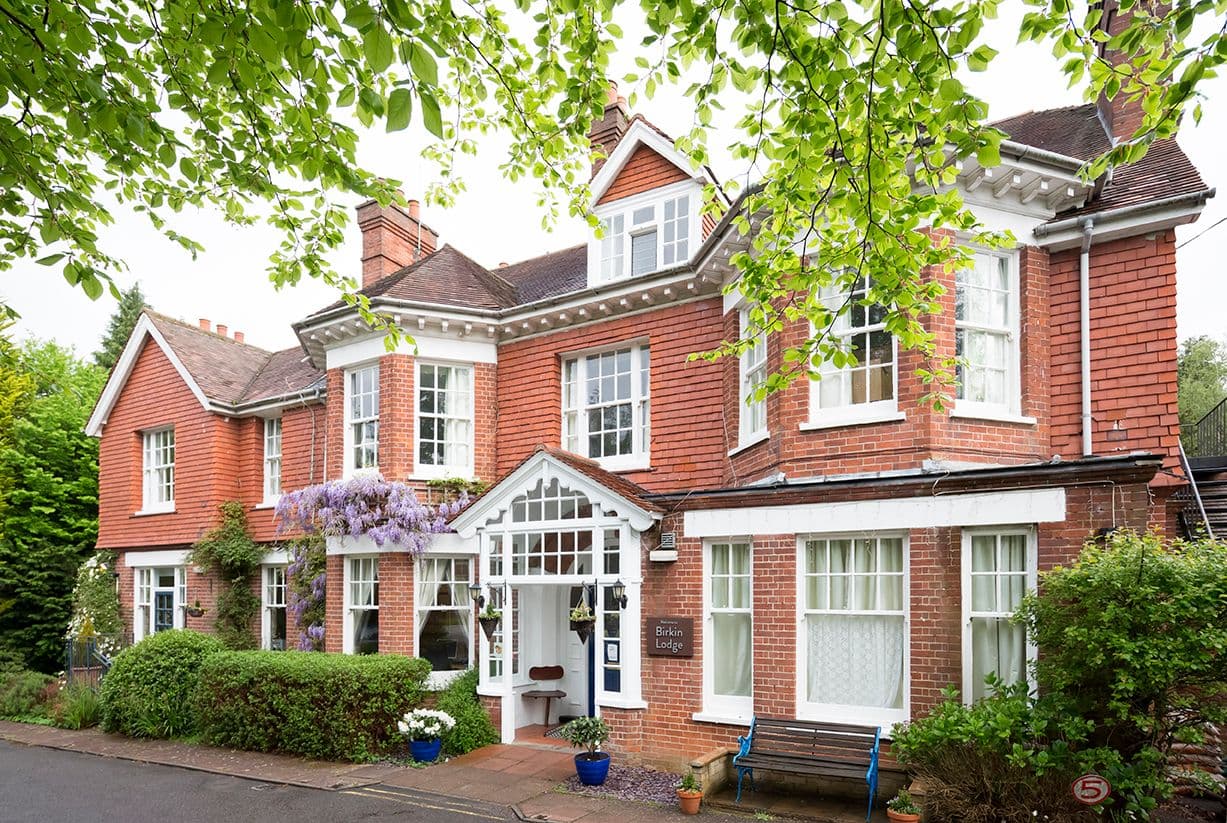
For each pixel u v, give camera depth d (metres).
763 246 7.00
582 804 8.72
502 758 10.76
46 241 5.70
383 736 11.32
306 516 13.88
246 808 8.95
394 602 13.26
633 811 8.42
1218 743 7.83
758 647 9.52
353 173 5.92
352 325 14.16
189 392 18.31
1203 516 8.76
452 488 13.84
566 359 14.07
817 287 6.61
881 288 6.30
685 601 10.18
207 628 17.19
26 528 21.23
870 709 8.81
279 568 17.14
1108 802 6.90
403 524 12.95
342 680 11.08
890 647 8.87
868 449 9.42
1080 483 7.86
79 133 5.36
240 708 11.99
